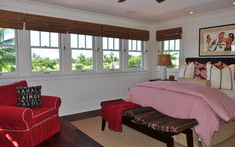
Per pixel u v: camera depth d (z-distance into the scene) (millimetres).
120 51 5504
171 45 5684
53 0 3826
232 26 4324
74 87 4648
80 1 3893
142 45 6008
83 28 4633
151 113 2895
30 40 4070
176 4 4414
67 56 4543
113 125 3162
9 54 3879
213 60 4562
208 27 4746
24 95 3105
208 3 3982
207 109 2623
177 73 5465
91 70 4969
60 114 4445
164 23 5750
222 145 2900
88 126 3775
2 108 2498
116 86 5410
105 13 4840
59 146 2641
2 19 3617
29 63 4051
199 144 2678
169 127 2367
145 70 6027
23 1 3795
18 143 2506
